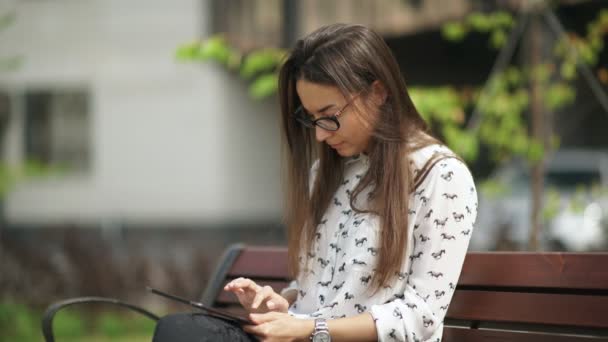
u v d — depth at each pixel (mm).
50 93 17031
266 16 13891
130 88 16547
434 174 3426
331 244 3691
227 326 3275
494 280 3627
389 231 3402
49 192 17141
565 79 7531
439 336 3453
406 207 3418
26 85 17078
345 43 3459
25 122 17156
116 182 16688
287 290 3943
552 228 9375
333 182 3797
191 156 16312
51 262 10375
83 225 16750
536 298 3508
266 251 4387
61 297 10195
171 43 16250
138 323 10016
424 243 3406
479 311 3629
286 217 3859
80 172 16938
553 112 7723
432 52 14930
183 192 16359
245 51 12742
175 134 16375
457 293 3703
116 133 16688
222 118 16172
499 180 8633
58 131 17047
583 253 3465
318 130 3525
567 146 12562
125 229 16625
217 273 4480
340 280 3537
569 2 7555
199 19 15953
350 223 3615
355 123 3488
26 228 17234
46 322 3826
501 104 7895
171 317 3262
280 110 3789
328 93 3453
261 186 16484
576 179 12961
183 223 16328
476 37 13789
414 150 3494
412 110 3582
